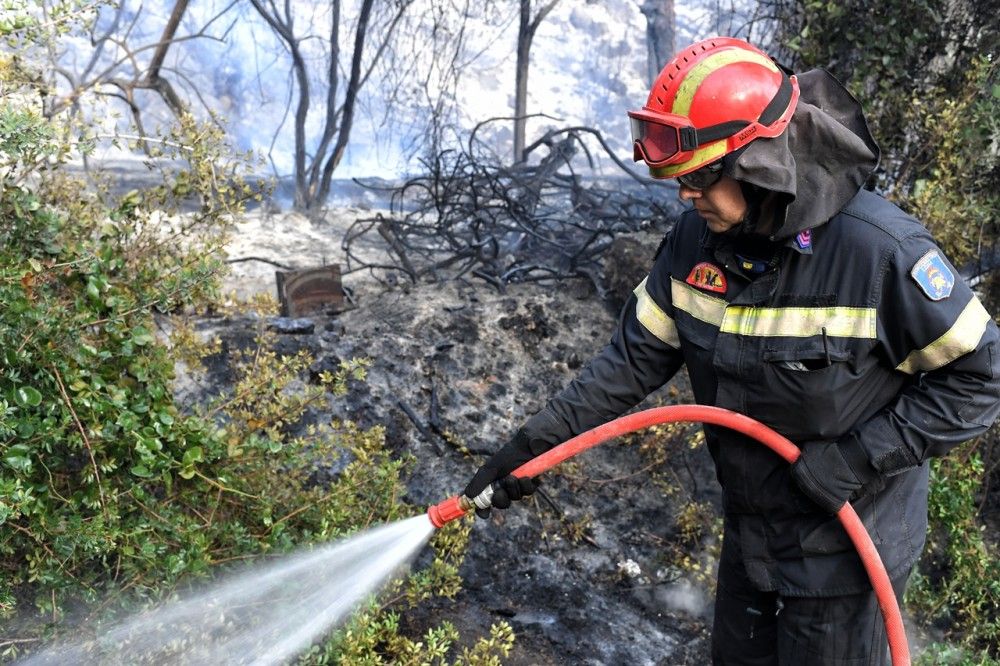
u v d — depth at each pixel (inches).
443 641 103.7
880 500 82.0
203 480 99.1
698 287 82.1
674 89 74.4
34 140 91.4
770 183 70.5
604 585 130.2
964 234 139.9
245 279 207.3
